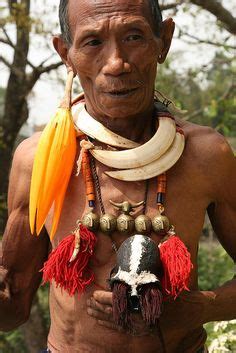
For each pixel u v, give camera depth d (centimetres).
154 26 221
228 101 770
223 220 245
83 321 227
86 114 232
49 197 225
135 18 212
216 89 881
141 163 222
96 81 216
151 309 198
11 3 798
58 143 226
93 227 220
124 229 218
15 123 855
